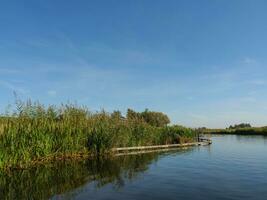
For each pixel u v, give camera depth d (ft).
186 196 54.03
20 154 82.33
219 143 210.79
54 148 97.76
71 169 82.33
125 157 112.37
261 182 66.59
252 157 116.98
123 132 134.51
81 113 119.14
